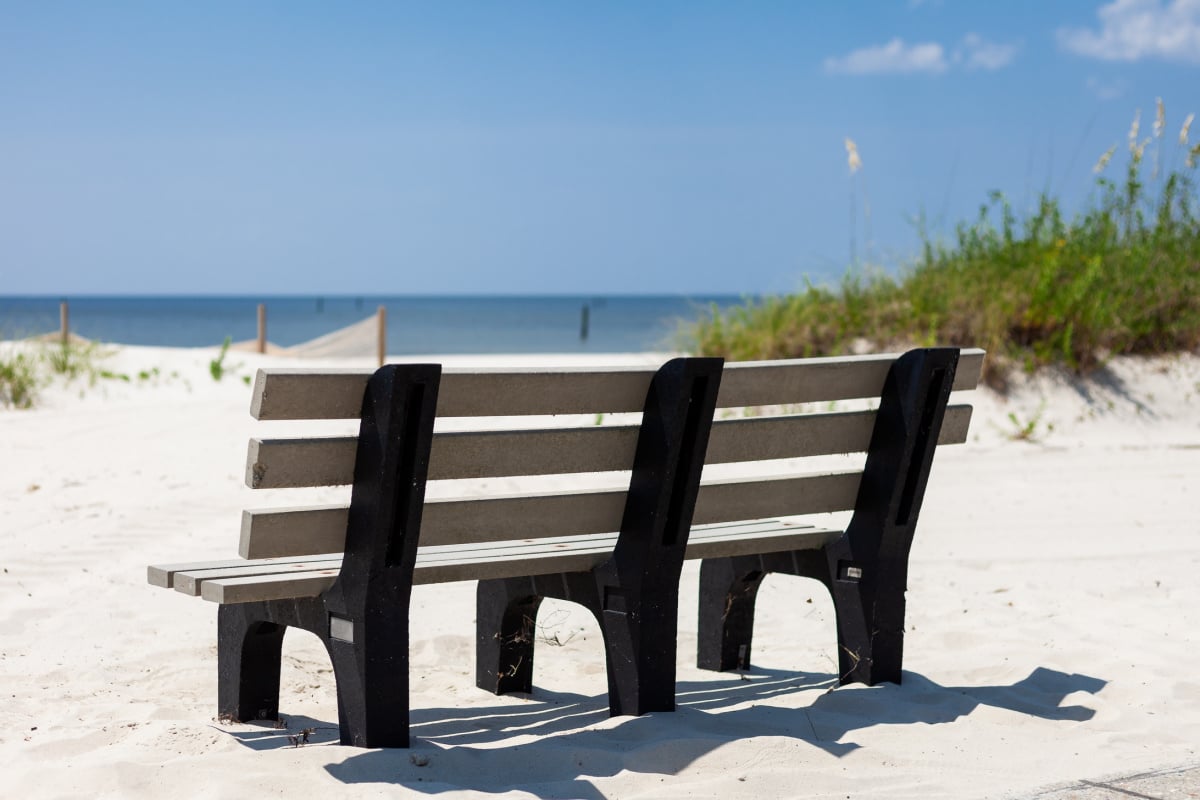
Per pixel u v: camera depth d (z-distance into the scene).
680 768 3.14
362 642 3.11
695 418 3.47
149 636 4.68
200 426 10.88
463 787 2.96
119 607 5.08
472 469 3.26
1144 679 4.16
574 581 3.73
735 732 3.46
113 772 2.94
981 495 8.34
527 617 4.12
